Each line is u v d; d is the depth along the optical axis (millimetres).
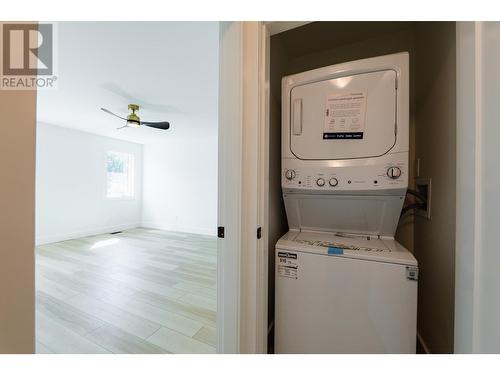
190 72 2203
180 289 2291
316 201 1283
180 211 5383
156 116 3539
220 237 1007
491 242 529
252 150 978
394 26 1551
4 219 364
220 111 993
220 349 1001
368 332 997
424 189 1392
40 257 3268
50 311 1871
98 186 4816
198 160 5195
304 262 1102
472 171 585
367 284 1001
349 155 1144
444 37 1147
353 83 1138
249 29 977
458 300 645
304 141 1227
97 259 3201
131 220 5566
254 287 984
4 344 366
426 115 1373
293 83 1252
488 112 537
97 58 1958
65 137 4230
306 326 1094
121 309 1911
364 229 1280
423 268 1408
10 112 372
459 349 638
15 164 375
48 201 4023
